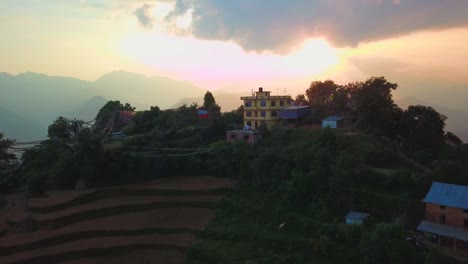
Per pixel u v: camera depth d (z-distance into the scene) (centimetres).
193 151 7750
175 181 7125
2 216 6638
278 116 8650
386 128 7731
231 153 7088
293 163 6216
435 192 4891
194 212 6106
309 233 5062
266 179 6322
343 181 5444
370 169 5881
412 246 4328
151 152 7719
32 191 7094
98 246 5472
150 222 5950
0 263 5356
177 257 5131
